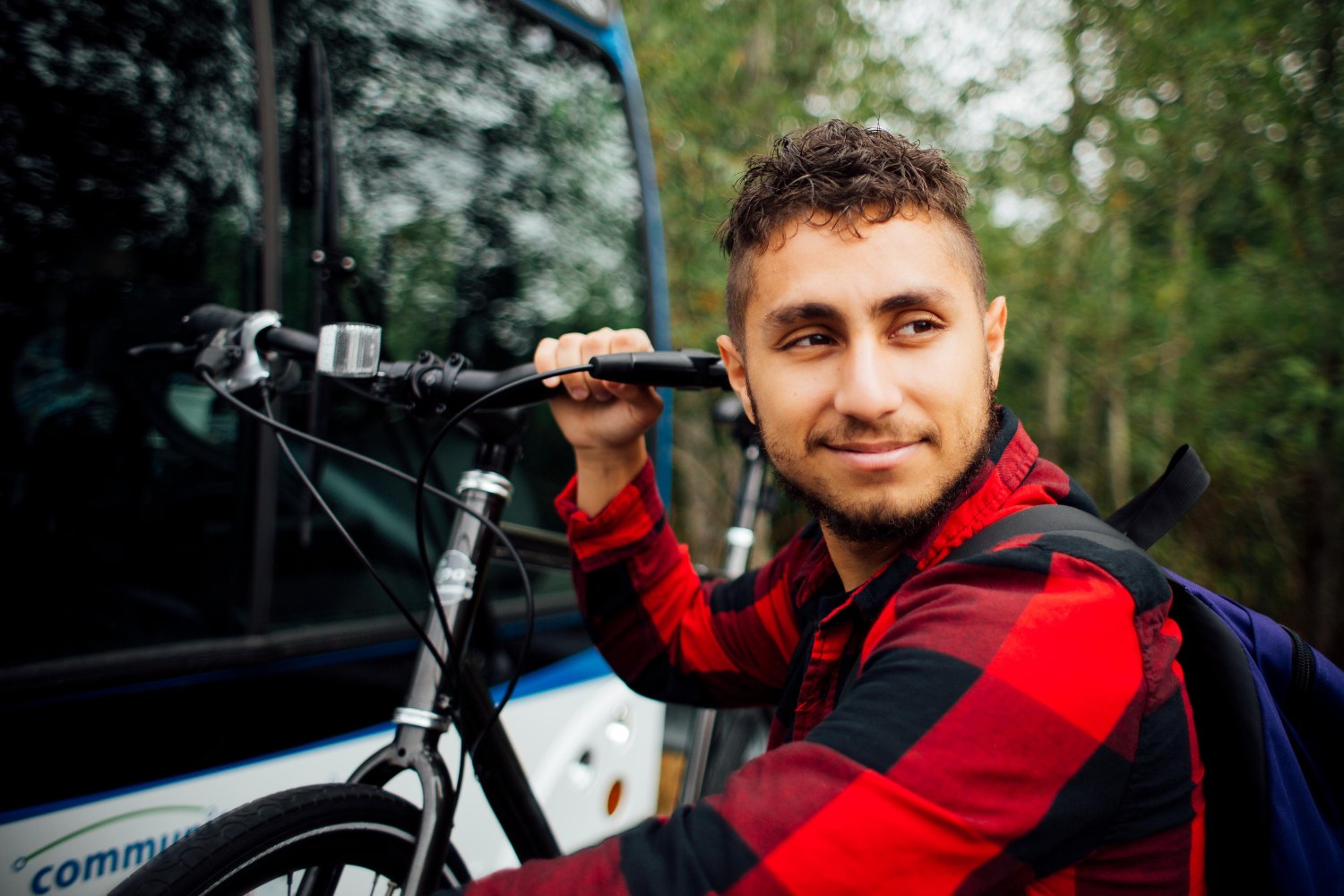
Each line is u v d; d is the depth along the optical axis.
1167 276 5.31
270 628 1.48
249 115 1.51
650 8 4.60
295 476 1.56
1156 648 0.75
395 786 1.55
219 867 0.82
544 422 2.19
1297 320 4.95
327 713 1.52
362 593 1.65
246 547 1.46
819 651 0.96
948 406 0.83
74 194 1.35
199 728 1.34
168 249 1.43
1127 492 5.80
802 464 0.86
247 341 1.15
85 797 1.21
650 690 1.34
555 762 1.90
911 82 5.29
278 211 1.53
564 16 2.22
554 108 2.19
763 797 0.67
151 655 1.31
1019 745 0.67
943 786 0.65
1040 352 5.81
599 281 2.30
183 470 1.42
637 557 1.29
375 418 1.72
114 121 1.38
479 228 1.97
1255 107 4.88
